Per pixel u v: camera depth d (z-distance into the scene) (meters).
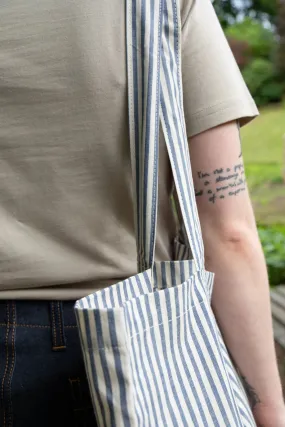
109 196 1.25
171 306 1.14
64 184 1.23
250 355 1.34
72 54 1.19
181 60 1.26
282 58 22.58
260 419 1.37
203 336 1.18
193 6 1.26
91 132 1.21
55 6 1.19
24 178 1.23
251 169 13.95
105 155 1.22
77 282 1.26
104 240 1.26
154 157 1.17
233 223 1.31
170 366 1.14
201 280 1.19
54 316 1.25
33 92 1.20
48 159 1.22
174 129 1.20
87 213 1.24
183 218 1.18
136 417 1.05
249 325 1.32
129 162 1.24
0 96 1.21
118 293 1.13
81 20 1.19
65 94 1.20
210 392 1.15
